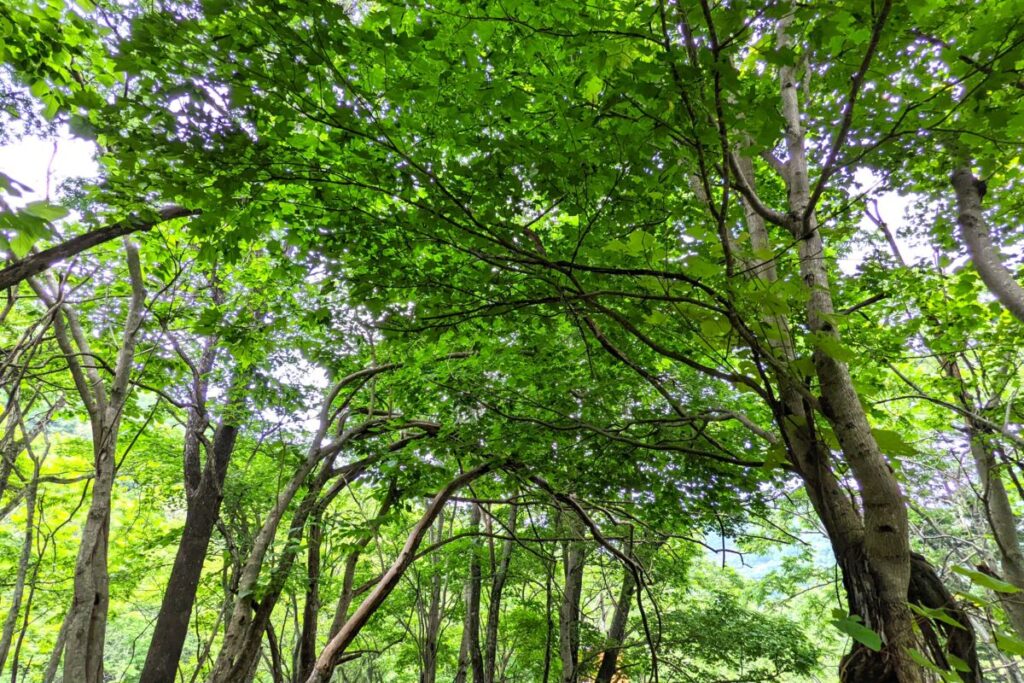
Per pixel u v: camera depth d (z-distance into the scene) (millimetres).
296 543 5383
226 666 4762
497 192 2977
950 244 5453
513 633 11359
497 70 3311
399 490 6961
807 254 2520
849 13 1926
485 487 7648
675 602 10906
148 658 6246
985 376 6199
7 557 9016
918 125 2492
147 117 2590
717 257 2996
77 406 7191
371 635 12883
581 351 5758
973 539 10898
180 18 2305
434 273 3986
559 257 3527
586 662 9695
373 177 2896
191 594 6641
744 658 9195
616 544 9805
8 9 3391
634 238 1896
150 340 6426
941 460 9250
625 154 2391
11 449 4973
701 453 3596
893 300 6223
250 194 3166
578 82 2791
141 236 4941
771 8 1637
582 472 5879
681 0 1735
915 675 1792
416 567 10352
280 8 2188
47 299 4238
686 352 4340
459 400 6051
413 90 2852
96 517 4008
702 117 1906
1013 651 1363
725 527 6906
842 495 2240
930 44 2924
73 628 3744
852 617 1393
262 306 5918
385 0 3113
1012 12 2234
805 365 1868
